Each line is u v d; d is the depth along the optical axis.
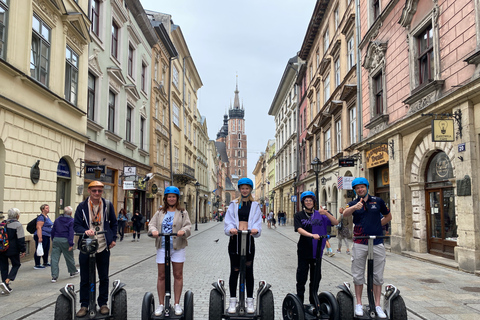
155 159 27.38
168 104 31.72
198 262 11.55
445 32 10.45
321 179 25.67
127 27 21.64
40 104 11.99
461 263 9.43
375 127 15.60
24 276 8.90
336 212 22.45
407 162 12.97
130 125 22.89
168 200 5.39
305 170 32.66
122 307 4.85
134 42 23.27
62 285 7.88
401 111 13.21
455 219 10.68
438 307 6.20
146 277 8.98
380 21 15.16
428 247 12.12
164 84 31.00
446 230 11.18
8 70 10.16
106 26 18.55
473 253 8.99
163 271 5.22
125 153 21.36
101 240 5.07
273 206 58.47
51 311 6.00
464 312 5.91
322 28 26.62
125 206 21.23
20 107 10.69
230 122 158.75
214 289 4.92
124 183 19.55
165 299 4.85
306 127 32.31
